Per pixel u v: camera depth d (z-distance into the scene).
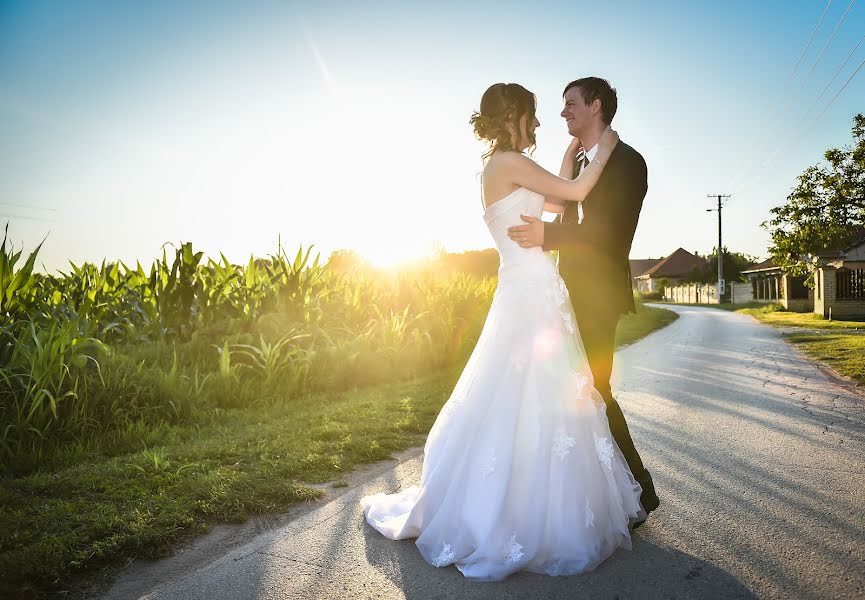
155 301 6.77
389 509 2.83
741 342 13.56
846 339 12.80
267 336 6.54
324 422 4.80
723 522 2.74
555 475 2.35
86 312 5.36
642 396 6.42
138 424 4.41
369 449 4.01
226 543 2.55
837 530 2.62
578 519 2.30
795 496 3.09
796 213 18.59
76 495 3.01
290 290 7.46
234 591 2.12
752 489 3.22
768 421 5.05
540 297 2.56
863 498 3.05
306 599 2.06
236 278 7.46
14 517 2.63
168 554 2.43
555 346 2.50
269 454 3.86
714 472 3.55
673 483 3.34
